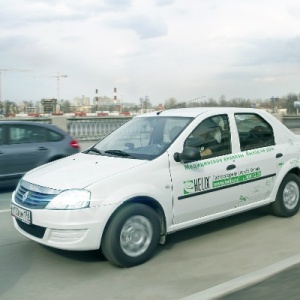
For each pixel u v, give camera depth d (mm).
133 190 4551
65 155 9391
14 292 3982
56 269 4535
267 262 4652
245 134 5914
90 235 4312
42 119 17797
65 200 4328
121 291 3971
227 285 3492
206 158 5355
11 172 8625
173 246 5250
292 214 6469
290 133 6609
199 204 5180
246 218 6473
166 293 3900
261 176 5934
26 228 4668
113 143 5750
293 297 3352
